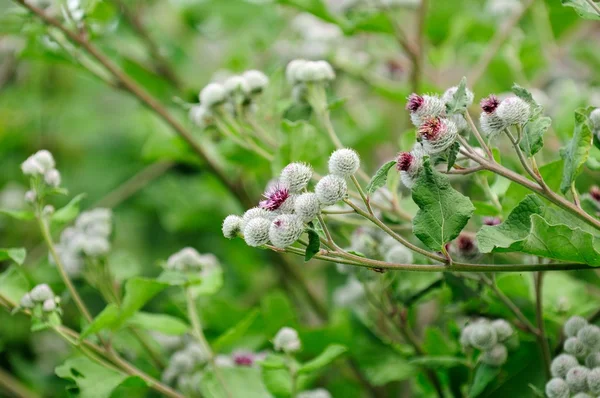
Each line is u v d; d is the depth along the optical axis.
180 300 2.00
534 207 1.61
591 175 2.07
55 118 3.15
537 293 1.75
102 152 3.04
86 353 1.80
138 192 2.86
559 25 2.51
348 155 1.62
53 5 2.08
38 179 1.85
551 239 1.57
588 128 1.60
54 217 1.88
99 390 1.79
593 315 1.80
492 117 1.62
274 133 1.97
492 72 2.45
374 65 2.53
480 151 1.71
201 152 2.18
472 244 1.75
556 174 1.73
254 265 2.56
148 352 1.96
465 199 1.60
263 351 2.02
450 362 1.78
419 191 1.60
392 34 2.12
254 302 2.49
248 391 1.85
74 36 2.07
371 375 1.87
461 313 1.82
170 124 2.14
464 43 2.62
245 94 1.91
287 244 1.60
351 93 2.58
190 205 2.63
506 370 1.80
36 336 2.50
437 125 1.60
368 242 1.83
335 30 2.38
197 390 1.88
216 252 2.71
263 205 1.64
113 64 2.19
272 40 2.66
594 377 1.66
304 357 1.96
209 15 2.72
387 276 1.84
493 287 1.76
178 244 2.79
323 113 1.89
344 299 1.98
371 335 1.90
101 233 1.97
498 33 2.43
